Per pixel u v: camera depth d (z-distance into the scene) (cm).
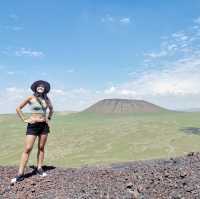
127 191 337
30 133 420
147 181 358
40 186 397
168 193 319
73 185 386
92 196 339
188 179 343
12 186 407
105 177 399
